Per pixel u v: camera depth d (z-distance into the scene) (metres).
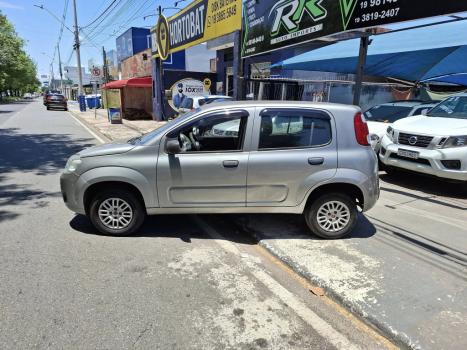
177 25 15.02
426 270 3.84
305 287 3.61
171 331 2.87
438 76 9.70
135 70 27.44
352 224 4.57
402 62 9.67
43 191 6.50
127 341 2.73
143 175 4.32
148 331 2.85
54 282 3.48
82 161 4.38
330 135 4.40
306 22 7.81
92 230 4.75
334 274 3.72
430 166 6.54
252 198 4.44
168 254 4.16
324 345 2.79
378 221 5.25
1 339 2.71
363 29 6.53
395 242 4.53
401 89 14.42
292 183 4.38
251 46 10.21
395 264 3.96
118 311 3.08
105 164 4.33
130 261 3.96
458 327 2.94
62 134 14.80
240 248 4.43
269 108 4.39
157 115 20.84
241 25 10.34
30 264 3.82
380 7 6.00
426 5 5.27
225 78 21.28
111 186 4.43
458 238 4.69
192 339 2.79
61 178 4.52
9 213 5.33
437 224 5.18
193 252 4.24
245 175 4.35
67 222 5.00
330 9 7.12
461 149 6.25
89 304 3.16
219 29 11.46
